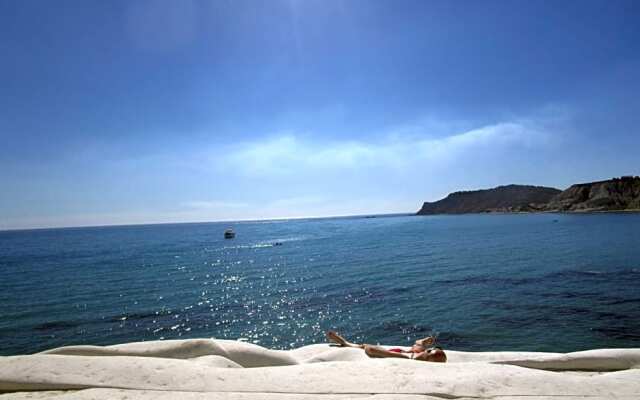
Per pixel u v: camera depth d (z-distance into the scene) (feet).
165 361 11.90
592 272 77.87
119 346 14.61
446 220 463.01
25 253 182.80
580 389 10.37
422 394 10.03
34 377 10.94
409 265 99.35
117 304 64.03
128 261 132.05
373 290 69.26
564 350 36.88
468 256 113.91
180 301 65.77
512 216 472.85
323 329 47.88
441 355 16.66
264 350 15.02
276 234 304.30
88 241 283.59
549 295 59.11
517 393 10.18
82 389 10.59
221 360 13.30
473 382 10.60
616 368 14.76
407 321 49.16
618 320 44.96
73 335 47.80
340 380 10.80
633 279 69.10
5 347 43.93
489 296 60.29
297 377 10.98
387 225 400.88
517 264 93.45
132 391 10.27
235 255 145.38
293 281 82.33
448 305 55.88
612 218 295.07
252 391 10.23
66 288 79.71
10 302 66.49
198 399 9.66
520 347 38.17
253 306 60.90
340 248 156.76
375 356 17.03
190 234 364.79
